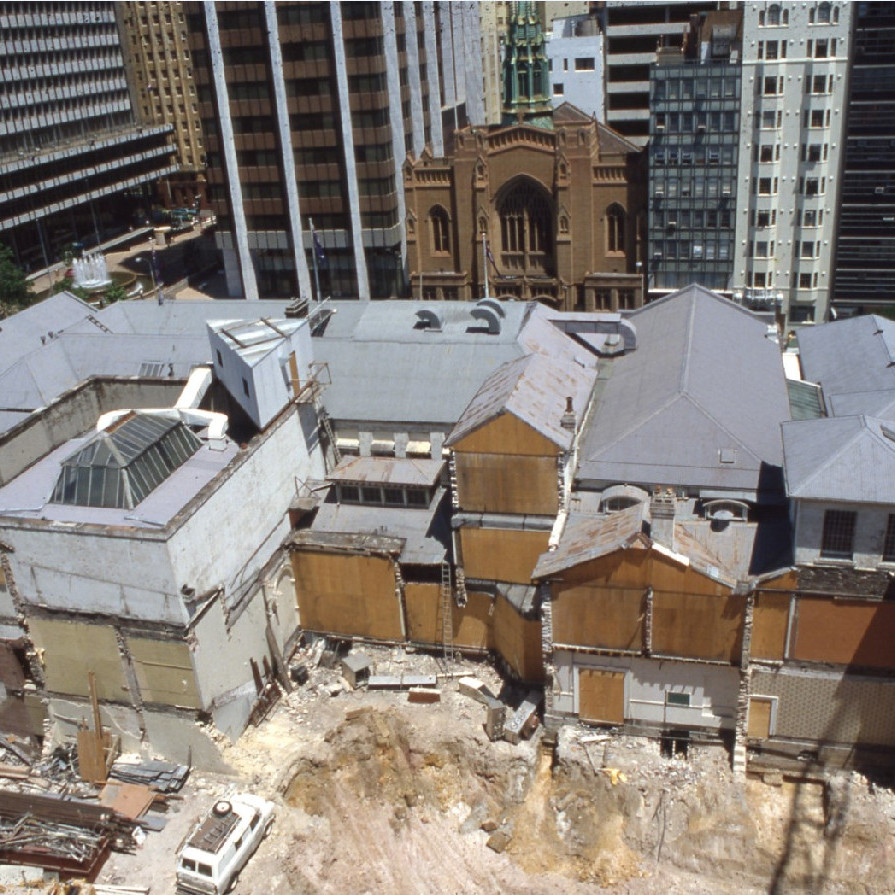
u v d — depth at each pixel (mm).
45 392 63625
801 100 91250
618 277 102125
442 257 107938
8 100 140875
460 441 48281
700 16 120625
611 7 138875
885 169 91812
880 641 42438
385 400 59500
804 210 95688
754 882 43094
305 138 111375
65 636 46906
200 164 178625
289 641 54406
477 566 50812
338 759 48688
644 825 44594
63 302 76062
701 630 43906
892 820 43188
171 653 45469
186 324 72562
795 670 44031
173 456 50500
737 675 44906
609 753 46938
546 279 104625
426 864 44625
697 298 68812
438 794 47844
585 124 97188
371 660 54062
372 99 108312
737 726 45688
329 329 68500
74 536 43969
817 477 40812
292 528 54562
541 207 102562
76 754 48938
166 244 160250
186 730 47250
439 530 53812
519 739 48188
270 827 45219
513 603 49219
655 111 94250
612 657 45969
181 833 44625
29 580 46094
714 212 97625
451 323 66375
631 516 45656
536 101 103500
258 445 50406
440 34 129750
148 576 43938
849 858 42906
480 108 150625
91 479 47219
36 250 150875
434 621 53219
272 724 50312
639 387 58344
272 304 72812
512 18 103812
